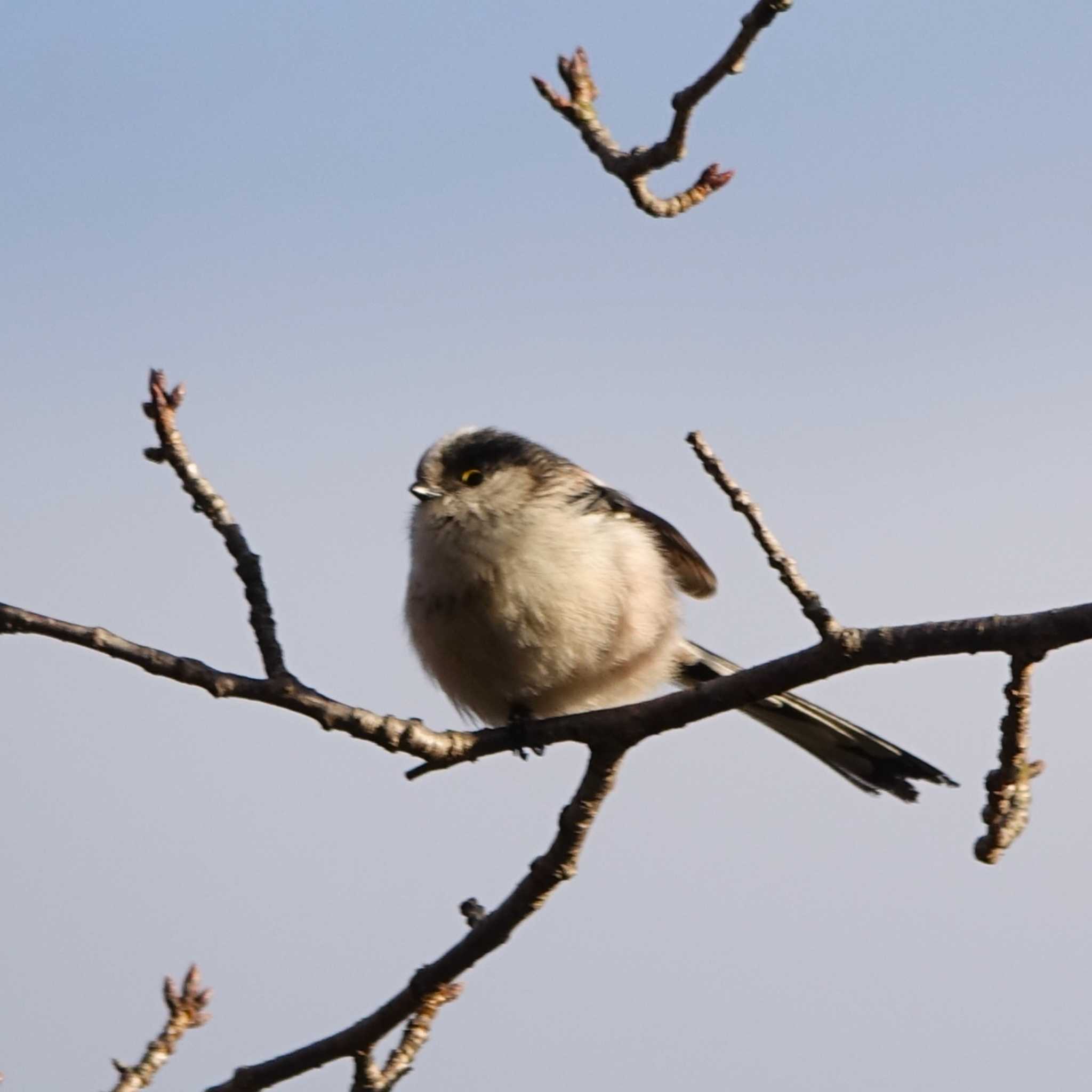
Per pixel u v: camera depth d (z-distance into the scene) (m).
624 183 8.89
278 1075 10.04
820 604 8.57
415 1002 9.84
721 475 8.52
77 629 8.59
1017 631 8.02
